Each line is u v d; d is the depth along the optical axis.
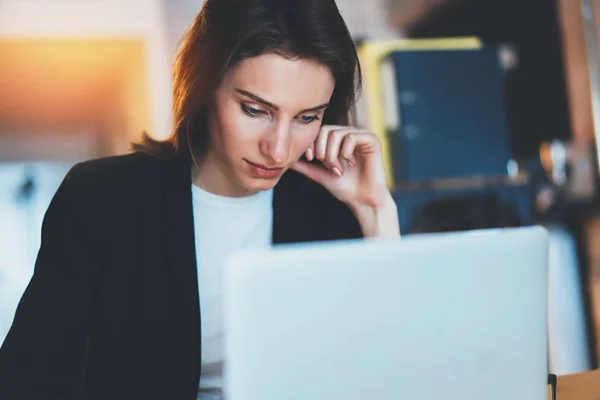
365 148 1.35
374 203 1.36
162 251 1.21
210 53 1.08
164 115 4.39
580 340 3.04
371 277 0.66
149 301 1.19
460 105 3.25
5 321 4.30
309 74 1.07
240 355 0.62
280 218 1.35
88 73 5.94
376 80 3.28
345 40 1.10
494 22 4.74
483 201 3.26
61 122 8.77
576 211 4.08
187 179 1.24
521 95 4.63
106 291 1.20
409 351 0.68
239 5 1.05
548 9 4.46
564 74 4.41
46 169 6.79
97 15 4.44
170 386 1.19
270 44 1.03
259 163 1.12
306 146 1.16
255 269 0.62
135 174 1.26
